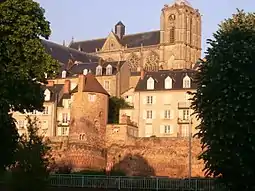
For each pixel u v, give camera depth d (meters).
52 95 103.50
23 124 96.75
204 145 41.38
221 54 40.88
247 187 39.03
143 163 83.69
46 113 102.38
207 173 42.53
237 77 39.56
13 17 39.16
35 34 40.94
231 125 38.53
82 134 86.81
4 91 37.47
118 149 86.81
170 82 99.50
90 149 86.25
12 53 39.12
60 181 55.03
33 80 40.94
